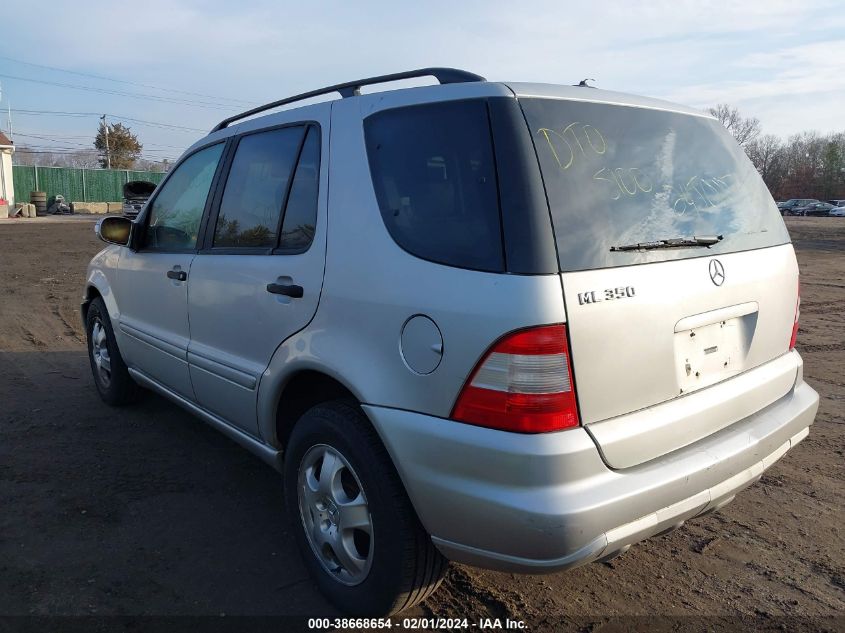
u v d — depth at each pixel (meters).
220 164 3.71
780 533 3.52
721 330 2.70
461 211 2.35
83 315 5.44
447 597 2.93
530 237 2.19
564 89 2.63
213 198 3.68
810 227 33.50
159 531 3.40
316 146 2.99
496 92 2.44
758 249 2.93
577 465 2.16
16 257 15.38
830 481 4.11
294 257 2.95
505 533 2.16
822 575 3.14
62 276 12.45
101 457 4.25
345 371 2.59
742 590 3.02
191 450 4.39
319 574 2.87
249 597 2.89
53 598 2.83
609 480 2.23
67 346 7.18
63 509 3.58
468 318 2.21
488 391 2.17
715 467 2.49
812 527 3.58
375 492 2.51
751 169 3.23
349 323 2.62
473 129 2.41
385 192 2.61
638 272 2.37
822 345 7.61
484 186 2.31
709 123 3.15
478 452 2.18
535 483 2.12
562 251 2.21
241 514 3.59
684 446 2.50
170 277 3.92
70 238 21.06
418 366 2.35
